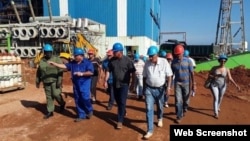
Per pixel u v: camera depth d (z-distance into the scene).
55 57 7.58
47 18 30.25
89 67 7.17
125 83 6.59
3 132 6.54
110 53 8.83
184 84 7.02
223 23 35.16
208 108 9.04
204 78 18.78
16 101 9.65
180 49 6.89
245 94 12.52
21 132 6.54
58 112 8.22
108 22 35.84
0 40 28.97
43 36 27.12
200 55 35.31
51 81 7.55
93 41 30.38
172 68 7.07
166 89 6.41
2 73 11.05
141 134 6.38
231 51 34.53
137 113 8.18
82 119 7.44
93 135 6.34
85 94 7.27
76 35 24.78
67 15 33.34
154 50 6.10
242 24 34.78
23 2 39.38
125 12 35.28
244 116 8.12
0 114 8.03
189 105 9.38
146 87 6.25
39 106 8.97
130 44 35.34
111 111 8.40
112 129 6.72
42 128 6.82
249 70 19.94
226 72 7.70
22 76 12.26
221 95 7.87
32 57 27.77
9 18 39.84
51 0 36.94
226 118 7.82
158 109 6.72
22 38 28.09
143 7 34.84
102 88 12.48
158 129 6.68
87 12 36.41
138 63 10.02
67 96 10.59
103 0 35.84
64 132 6.53
